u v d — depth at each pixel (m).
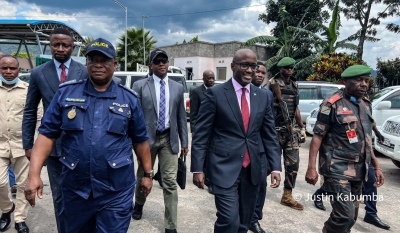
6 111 3.12
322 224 3.59
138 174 3.42
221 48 21.14
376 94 7.98
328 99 2.73
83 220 1.94
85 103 1.84
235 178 2.36
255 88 2.55
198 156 2.42
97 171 1.83
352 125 2.63
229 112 2.39
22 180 3.11
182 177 3.25
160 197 4.29
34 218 3.50
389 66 18.12
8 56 3.25
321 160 2.77
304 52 17.98
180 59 21.94
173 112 3.29
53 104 1.89
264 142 2.63
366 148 2.65
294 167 3.96
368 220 3.68
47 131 1.89
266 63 17.72
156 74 3.33
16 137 3.14
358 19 17.89
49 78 2.54
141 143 2.17
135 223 3.46
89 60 1.84
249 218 2.55
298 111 4.08
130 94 2.01
